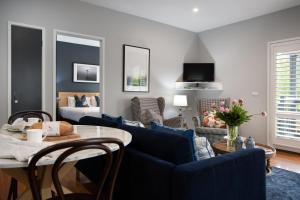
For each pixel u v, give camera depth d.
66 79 6.74
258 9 4.26
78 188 2.46
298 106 4.06
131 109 4.75
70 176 2.80
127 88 4.66
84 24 4.05
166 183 1.28
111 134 1.71
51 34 3.70
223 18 4.81
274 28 4.39
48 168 1.31
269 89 4.47
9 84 3.37
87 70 7.10
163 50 5.25
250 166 1.61
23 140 1.41
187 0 3.91
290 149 4.22
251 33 4.78
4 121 3.33
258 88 4.65
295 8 4.08
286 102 4.22
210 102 5.10
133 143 1.75
